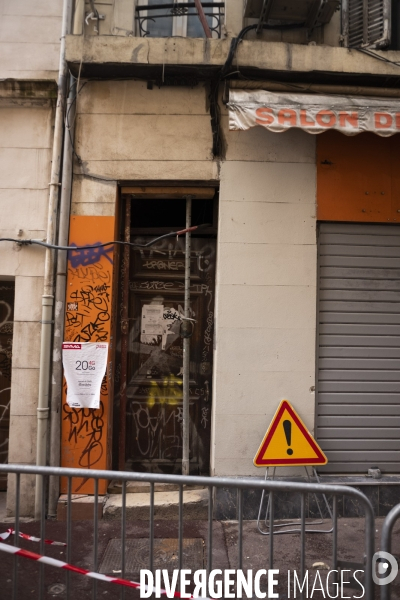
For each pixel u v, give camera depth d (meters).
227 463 4.78
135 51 4.66
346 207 5.00
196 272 5.35
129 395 5.26
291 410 4.38
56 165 4.86
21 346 4.85
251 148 4.96
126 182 4.98
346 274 5.08
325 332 5.04
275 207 4.95
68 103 4.89
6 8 5.07
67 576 2.78
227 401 4.82
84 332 4.80
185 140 4.96
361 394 5.02
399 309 5.11
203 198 5.18
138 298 5.33
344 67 4.70
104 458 4.71
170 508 4.64
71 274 4.84
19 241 4.83
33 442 4.79
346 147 5.03
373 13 4.89
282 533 4.33
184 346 4.80
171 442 5.25
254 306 4.89
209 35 4.82
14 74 5.00
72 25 5.04
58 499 4.65
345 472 4.96
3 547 2.79
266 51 4.66
